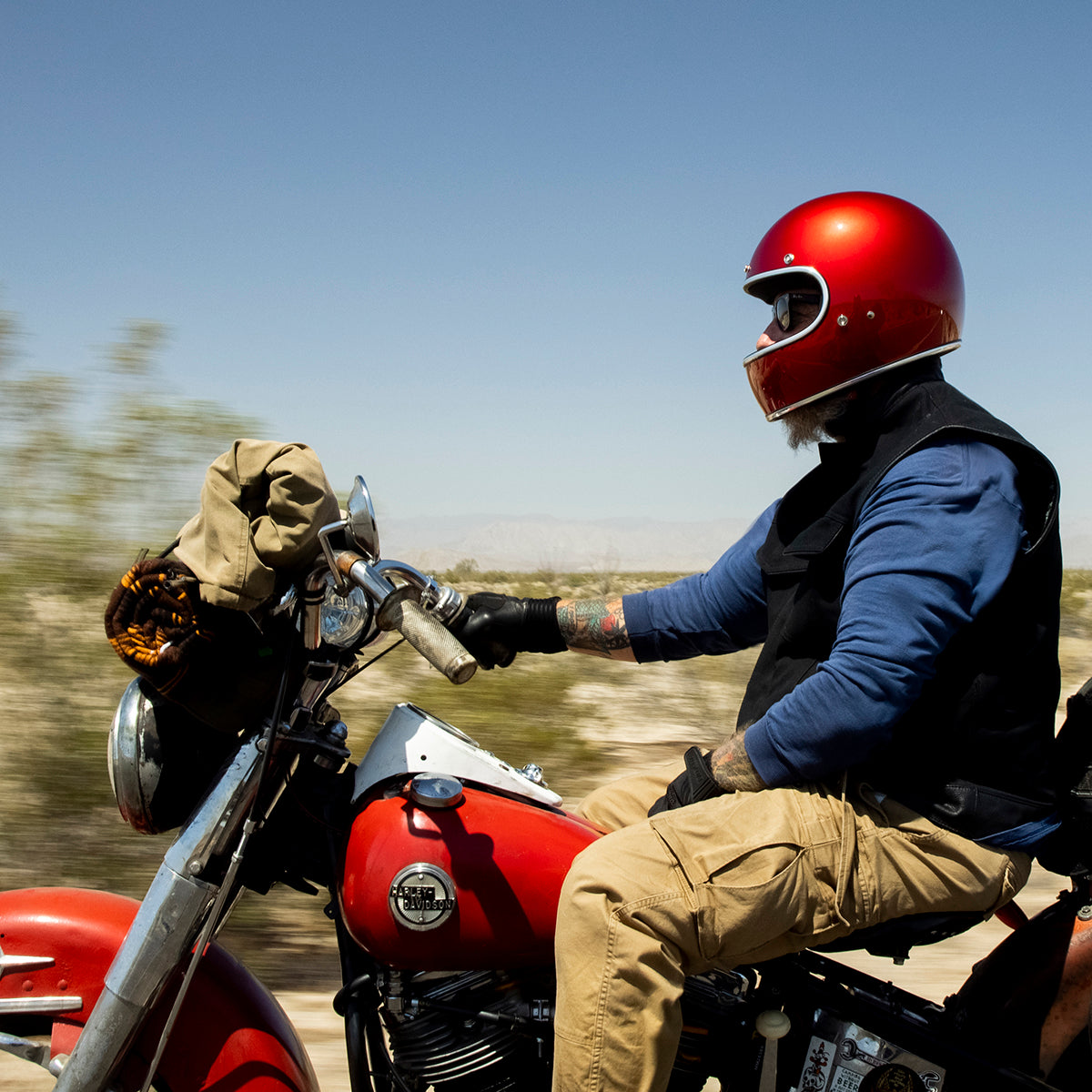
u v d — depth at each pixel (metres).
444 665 2.09
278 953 4.25
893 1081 2.46
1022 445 2.34
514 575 14.59
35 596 5.43
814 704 2.27
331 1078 3.41
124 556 5.62
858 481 2.44
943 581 2.24
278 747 2.43
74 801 4.63
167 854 2.35
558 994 2.31
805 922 2.36
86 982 2.45
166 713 2.41
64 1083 2.29
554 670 8.17
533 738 6.50
